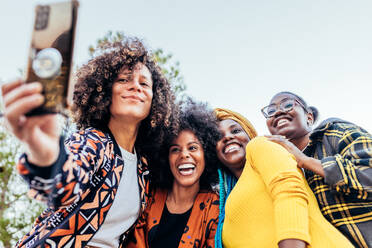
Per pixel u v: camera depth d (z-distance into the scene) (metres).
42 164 1.08
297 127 2.27
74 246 1.64
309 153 2.02
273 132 2.38
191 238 2.15
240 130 2.42
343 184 1.60
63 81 1.03
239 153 2.33
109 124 2.05
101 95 1.97
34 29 1.06
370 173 1.59
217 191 2.47
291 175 1.50
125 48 2.03
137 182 2.03
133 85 1.95
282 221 1.38
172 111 2.37
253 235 1.59
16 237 6.28
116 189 1.83
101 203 1.74
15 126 0.98
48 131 1.03
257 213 1.62
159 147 2.33
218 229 1.96
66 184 1.22
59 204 1.26
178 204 2.34
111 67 1.98
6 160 6.28
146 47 2.15
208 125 2.40
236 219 1.68
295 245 1.31
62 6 1.07
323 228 1.47
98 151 1.71
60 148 1.18
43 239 1.61
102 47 2.12
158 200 2.39
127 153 2.00
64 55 1.05
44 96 1.01
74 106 2.07
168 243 2.19
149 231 2.24
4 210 6.34
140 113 1.96
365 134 1.77
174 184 2.39
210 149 2.41
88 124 2.07
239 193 1.71
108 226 1.83
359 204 1.63
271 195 1.53
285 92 2.39
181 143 2.35
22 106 0.93
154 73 2.21
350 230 1.59
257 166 1.69
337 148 1.83
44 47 1.05
